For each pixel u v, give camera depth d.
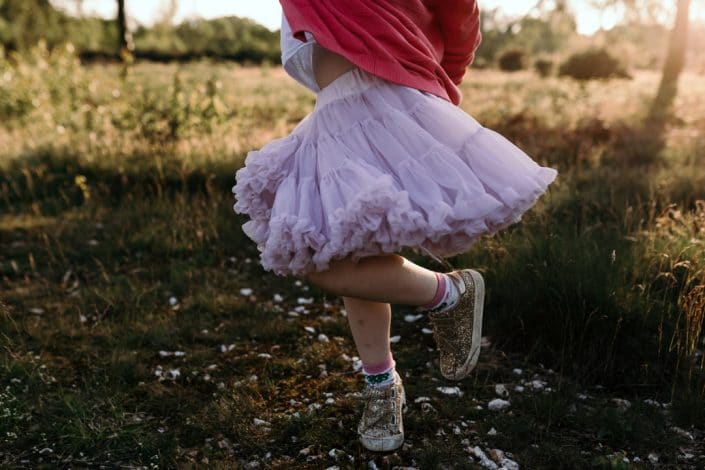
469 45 1.93
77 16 40.69
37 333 2.96
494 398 2.45
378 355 1.91
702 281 2.63
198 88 7.94
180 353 2.86
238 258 4.15
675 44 12.92
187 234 4.42
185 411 2.38
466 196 1.54
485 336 2.92
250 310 3.34
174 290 3.60
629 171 5.30
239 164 5.66
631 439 2.15
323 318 3.24
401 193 1.50
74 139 6.82
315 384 2.58
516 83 19.59
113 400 2.39
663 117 9.98
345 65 1.73
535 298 2.85
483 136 1.64
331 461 2.06
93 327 3.08
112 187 5.50
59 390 2.49
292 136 1.81
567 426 2.24
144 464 2.06
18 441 2.14
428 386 2.54
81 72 10.08
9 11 38.62
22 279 3.76
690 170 5.14
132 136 6.80
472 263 3.36
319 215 1.59
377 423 1.93
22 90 8.89
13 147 6.69
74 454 2.09
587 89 16.34
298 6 1.67
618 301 2.71
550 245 3.17
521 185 1.58
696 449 2.10
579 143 6.57
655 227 3.44
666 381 2.47
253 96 14.79
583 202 4.12
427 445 2.13
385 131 1.64
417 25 1.78
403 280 1.71
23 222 4.75
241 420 2.29
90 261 4.05
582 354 2.64
